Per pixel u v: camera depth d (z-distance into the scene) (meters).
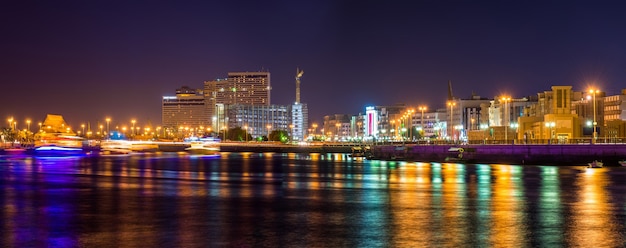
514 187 84.44
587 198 71.19
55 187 86.00
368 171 124.00
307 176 109.19
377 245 45.31
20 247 45.03
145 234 49.41
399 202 68.12
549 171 117.75
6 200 70.44
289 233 49.75
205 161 181.75
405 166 145.00
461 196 73.69
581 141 162.88
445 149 175.00
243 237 48.22
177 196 74.56
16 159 189.25
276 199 71.38
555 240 46.53
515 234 48.84
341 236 48.50
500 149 155.25
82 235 49.09
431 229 51.16
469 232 49.75
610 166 132.50
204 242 46.47
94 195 75.56
